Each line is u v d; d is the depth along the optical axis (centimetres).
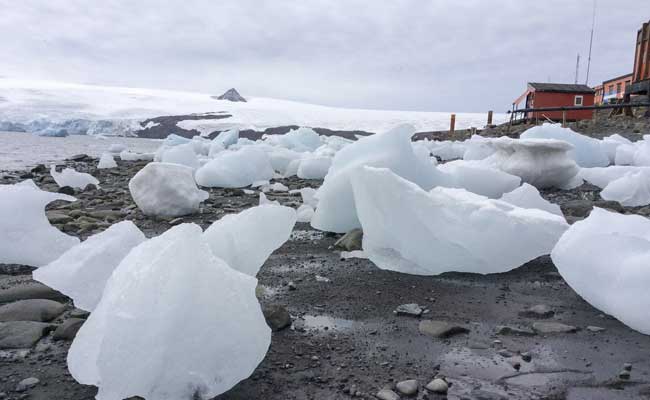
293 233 361
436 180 384
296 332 189
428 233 263
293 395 142
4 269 262
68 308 211
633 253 203
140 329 135
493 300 226
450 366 161
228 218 217
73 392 143
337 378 152
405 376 154
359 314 208
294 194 599
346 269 273
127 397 133
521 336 185
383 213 274
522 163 613
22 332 180
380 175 268
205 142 1460
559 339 182
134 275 145
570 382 150
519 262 265
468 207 271
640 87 1269
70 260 199
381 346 177
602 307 207
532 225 265
